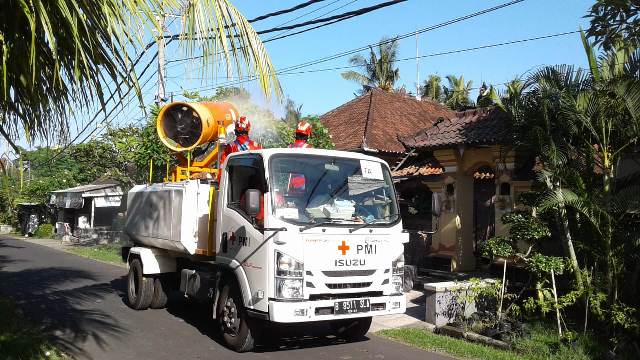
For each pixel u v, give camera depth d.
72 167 39.84
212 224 8.06
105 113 5.25
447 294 8.77
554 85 7.69
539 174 7.84
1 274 15.62
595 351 6.90
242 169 7.29
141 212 9.91
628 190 7.27
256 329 7.04
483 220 14.45
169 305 10.45
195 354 7.05
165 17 4.69
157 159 14.60
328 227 6.62
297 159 6.94
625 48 7.79
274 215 6.50
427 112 20.72
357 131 17.61
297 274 6.38
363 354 7.21
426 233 13.52
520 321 8.09
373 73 34.19
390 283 7.07
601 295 7.24
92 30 4.78
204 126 8.62
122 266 18.08
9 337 7.06
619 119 7.48
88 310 9.95
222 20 4.66
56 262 19.33
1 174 6.57
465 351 7.28
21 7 4.37
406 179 13.46
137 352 7.13
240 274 6.95
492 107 12.05
